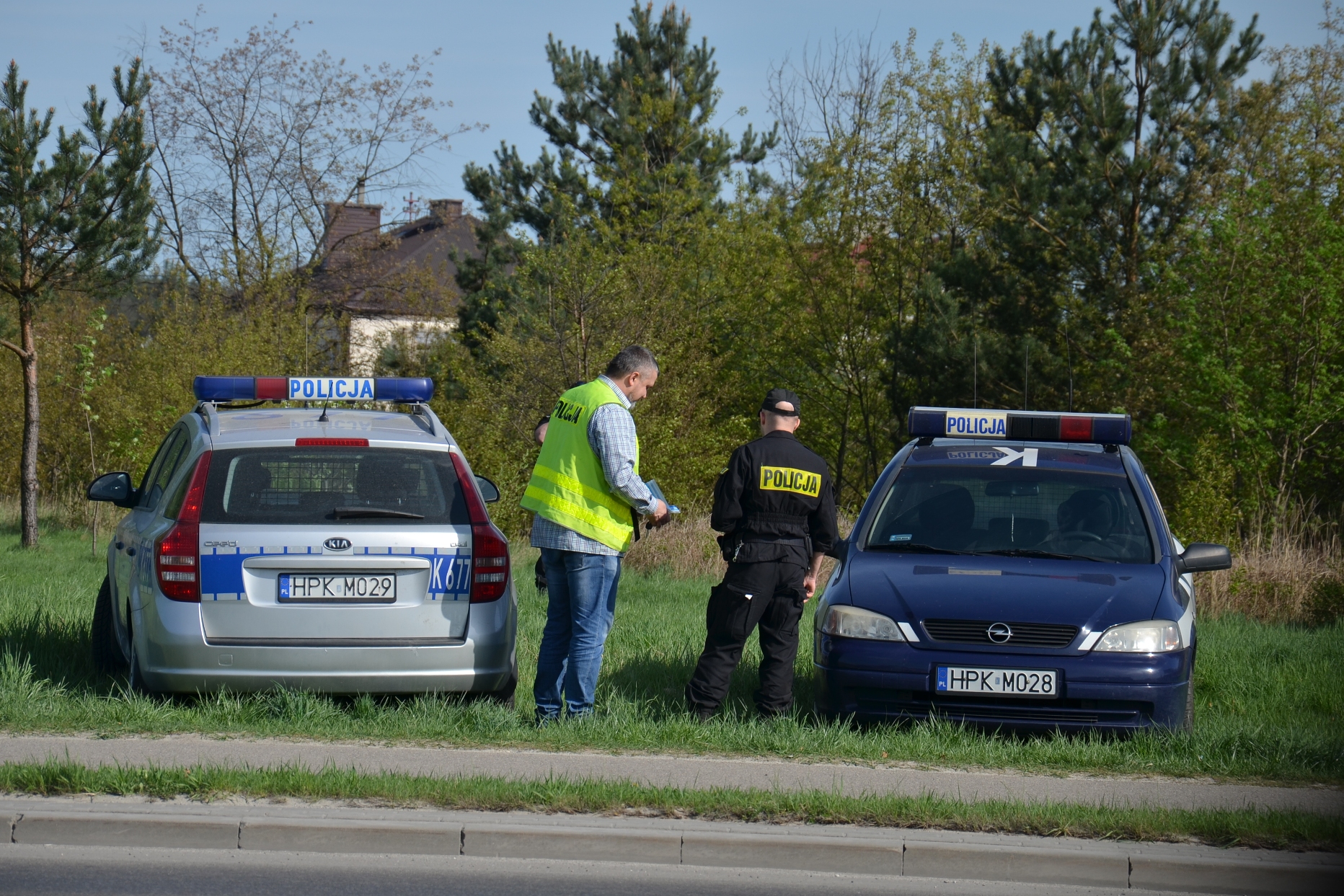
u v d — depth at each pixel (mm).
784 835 7910
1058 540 11922
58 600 16891
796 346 41906
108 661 12477
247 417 11461
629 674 13320
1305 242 27531
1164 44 34250
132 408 30188
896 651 10508
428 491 10586
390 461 10633
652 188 46281
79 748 9336
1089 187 33875
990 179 34656
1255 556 19969
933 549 11891
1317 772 9727
